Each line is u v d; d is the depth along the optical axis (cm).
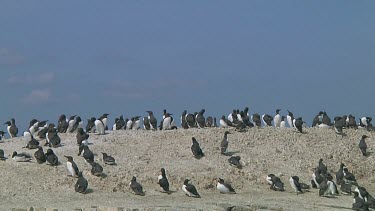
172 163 4631
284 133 5397
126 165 4500
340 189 4531
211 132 5303
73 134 5253
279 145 5147
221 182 4300
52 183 4128
